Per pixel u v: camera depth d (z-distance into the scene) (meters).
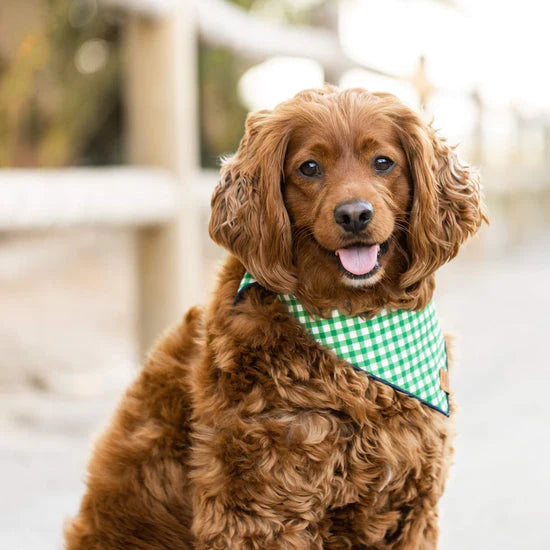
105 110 11.63
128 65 5.77
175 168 5.69
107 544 2.98
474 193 3.02
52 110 10.59
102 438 3.11
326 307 2.85
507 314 8.73
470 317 8.59
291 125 2.81
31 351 7.08
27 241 12.48
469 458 4.87
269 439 2.66
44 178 4.61
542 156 16.31
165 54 5.61
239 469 2.67
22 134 10.56
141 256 5.76
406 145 2.86
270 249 2.80
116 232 13.69
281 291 2.79
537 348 7.29
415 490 2.85
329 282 2.85
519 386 6.18
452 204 2.97
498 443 5.09
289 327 2.78
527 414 5.57
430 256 2.89
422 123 2.91
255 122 2.93
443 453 2.90
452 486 4.49
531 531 3.97
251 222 2.82
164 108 5.64
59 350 7.16
